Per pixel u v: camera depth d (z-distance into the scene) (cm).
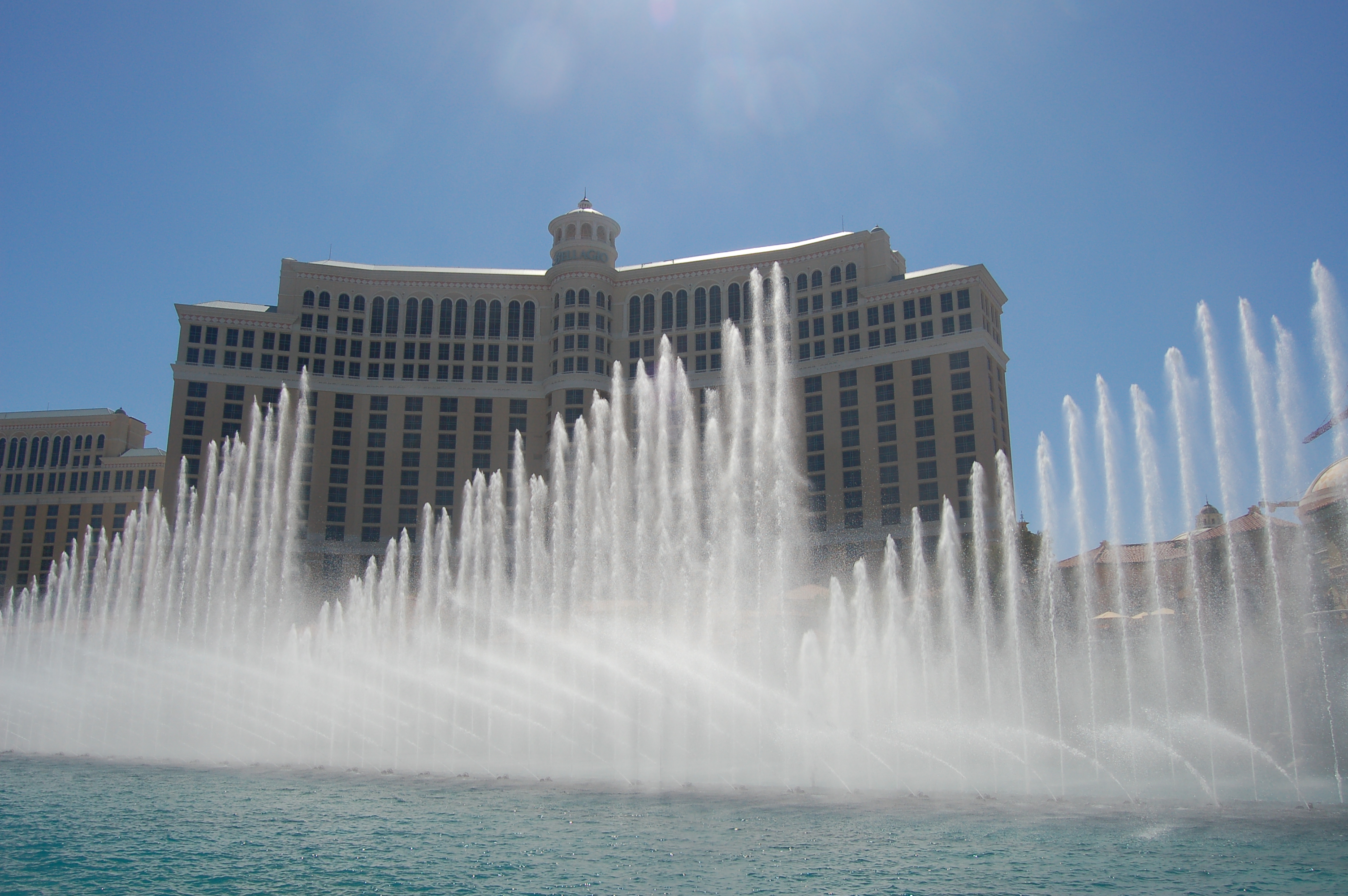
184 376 12450
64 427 18712
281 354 12912
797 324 12725
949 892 2267
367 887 2323
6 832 2944
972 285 11744
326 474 12706
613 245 14100
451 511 12862
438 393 13225
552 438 12912
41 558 18150
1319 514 5500
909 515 11488
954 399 11562
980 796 3666
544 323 13638
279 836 2892
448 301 13588
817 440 12269
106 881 2381
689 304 13238
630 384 13188
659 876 2427
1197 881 2355
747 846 2755
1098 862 2545
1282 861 2558
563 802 3519
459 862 2572
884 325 12150
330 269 13362
